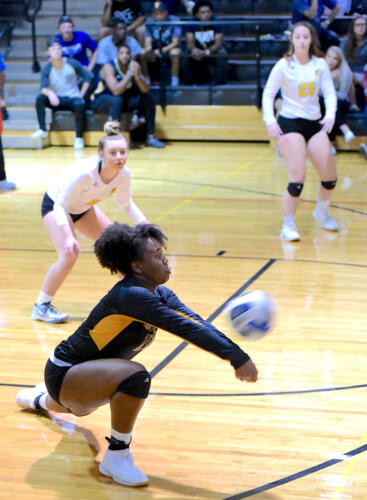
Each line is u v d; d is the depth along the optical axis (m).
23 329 6.21
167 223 9.69
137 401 3.77
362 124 14.68
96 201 6.05
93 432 4.44
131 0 16.69
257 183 12.12
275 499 3.68
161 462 4.07
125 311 3.65
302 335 5.97
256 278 7.42
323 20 15.49
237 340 5.87
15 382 5.16
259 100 15.74
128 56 15.17
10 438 4.37
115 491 3.79
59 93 15.63
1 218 10.06
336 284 7.21
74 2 18.62
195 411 4.68
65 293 7.08
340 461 4.05
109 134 5.79
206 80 16.06
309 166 13.52
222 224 9.62
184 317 3.59
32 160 14.39
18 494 3.77
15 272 7.77
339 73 14.27
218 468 4.00
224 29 16.22
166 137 16.38
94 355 3.89
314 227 9.45
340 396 4.88
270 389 5.00
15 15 18.31
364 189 11.53
